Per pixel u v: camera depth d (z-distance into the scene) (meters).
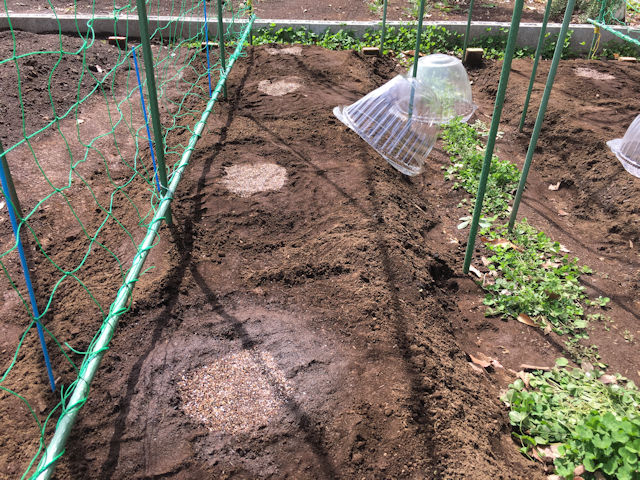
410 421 0.80
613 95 2.16
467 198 1.53
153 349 0.93
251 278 1.11
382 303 1.03
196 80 2.12
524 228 1.37
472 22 2.80
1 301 1.04
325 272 1.13
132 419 0.80
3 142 1.56
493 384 0.96
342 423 0.80
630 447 0.74
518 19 0.93
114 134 1.68
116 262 1.15
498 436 0.84
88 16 2.64
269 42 2.62
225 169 1.50
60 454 0.70
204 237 1.23
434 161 1.71
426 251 1.26
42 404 0.82
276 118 1.81
